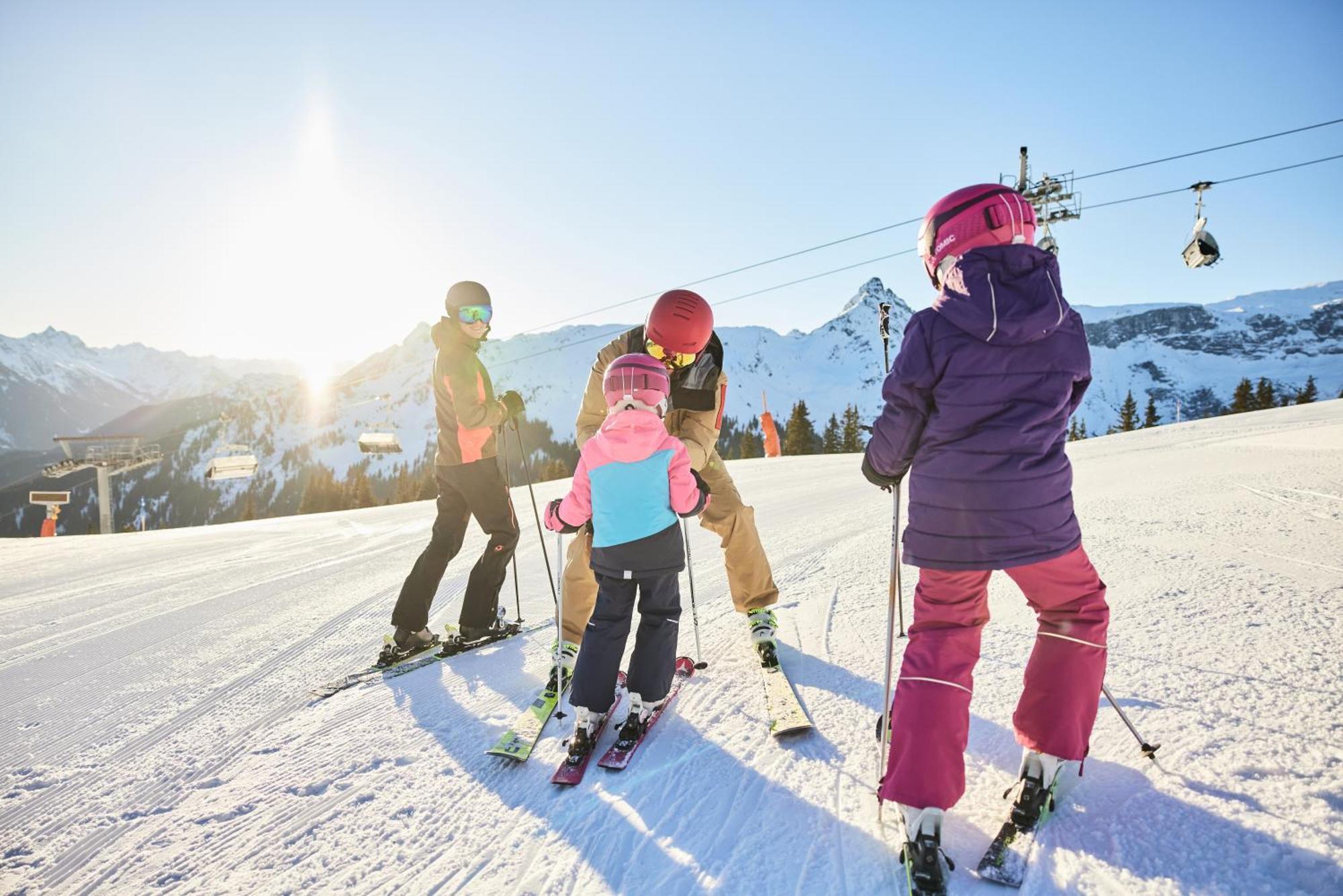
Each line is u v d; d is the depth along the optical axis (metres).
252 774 2.62
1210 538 4.15
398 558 7.18
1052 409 1.76
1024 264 1.74
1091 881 1.63
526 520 9.06
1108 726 2.25
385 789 2.43
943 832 1.88
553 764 2.49
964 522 1.77
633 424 2.51
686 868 1.86
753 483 12.45
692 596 3.19
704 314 2.93
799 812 2.05
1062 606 1.90
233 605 5.42
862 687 2.82
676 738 2.58
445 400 3.72
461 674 3.49
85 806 2.47
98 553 8.86
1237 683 2.35
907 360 1.80
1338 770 1.84
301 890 1.93
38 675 3.93
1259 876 1.56
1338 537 3.93
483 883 1.88
